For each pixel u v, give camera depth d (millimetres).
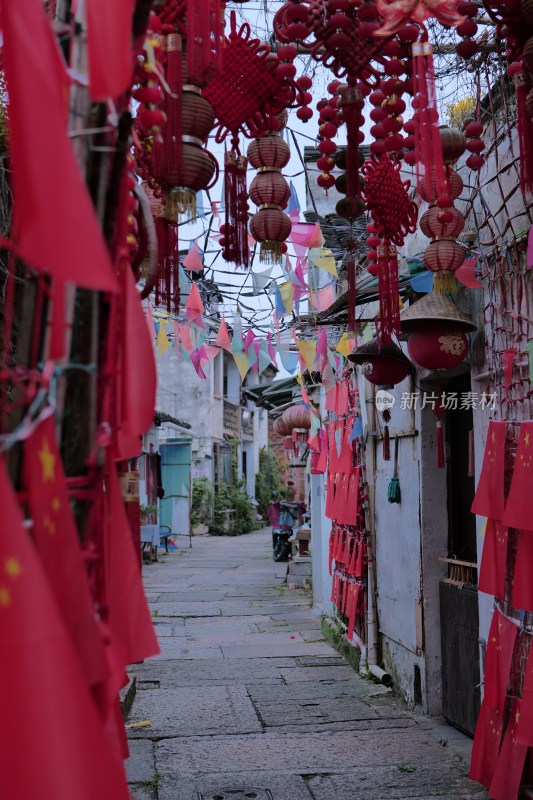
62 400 1412
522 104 2801
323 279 7539
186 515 23562
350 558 7539
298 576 13195
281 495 34438
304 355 6273
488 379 4559
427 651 5758
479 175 4293
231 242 2979
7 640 1108
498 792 3717
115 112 1483
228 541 23609
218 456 27312
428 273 4723
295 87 2932
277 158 3131
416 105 2436
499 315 4348
